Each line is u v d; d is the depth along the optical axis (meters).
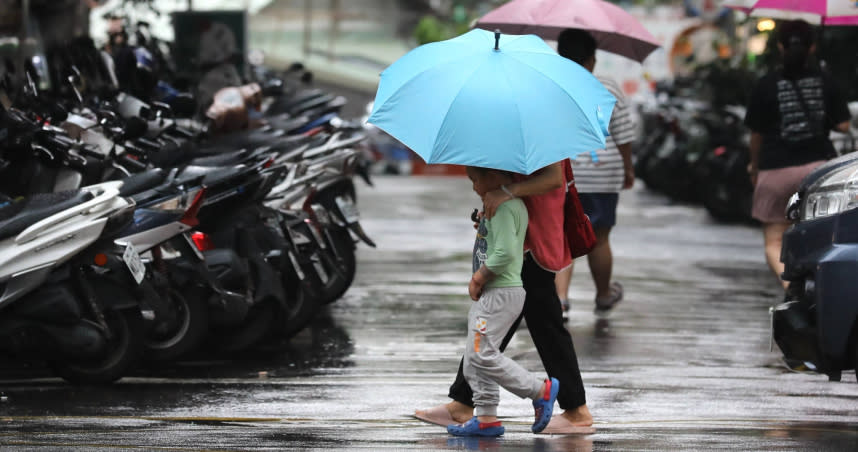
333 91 123.31
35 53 39.78
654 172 62.47
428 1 141.25
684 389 22.91
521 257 18.25
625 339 27.84
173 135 28.38
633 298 33.75
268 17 145.38
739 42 66.00
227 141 28.91
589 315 30.92
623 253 43.25
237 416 20.38
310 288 27.25
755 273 38.84
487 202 17.89
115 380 22.33
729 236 48.88
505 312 18.22
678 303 33.00
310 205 28.62
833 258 18.66
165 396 21.92
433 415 19.83
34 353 21.69
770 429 19.73
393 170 98.44
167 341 23.48
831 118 27.88
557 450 18.12
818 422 20.30
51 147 23.08
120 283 21.84
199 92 38.94
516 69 17.22
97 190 21.77
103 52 30.06
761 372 24.56
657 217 56.19
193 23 53.78
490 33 18.33
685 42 79.12
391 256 41.47
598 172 28.59
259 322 25.64
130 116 26.00
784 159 27.89
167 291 22.84
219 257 24.47
